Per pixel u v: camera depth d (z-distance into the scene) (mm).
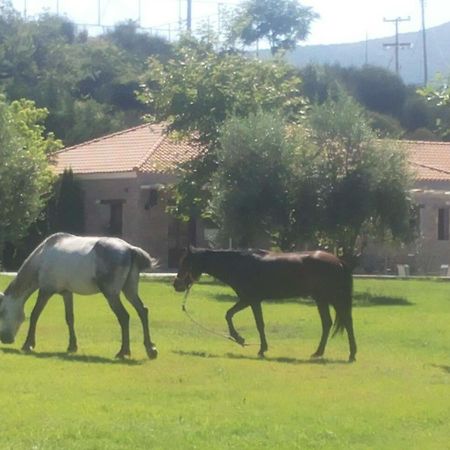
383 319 30781
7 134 48188
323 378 18266
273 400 15586
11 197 48000
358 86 99688
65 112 79375
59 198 55000
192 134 47094
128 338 20625
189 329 26875
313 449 12523
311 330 27328
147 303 33625
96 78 91375
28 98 79375
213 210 40969
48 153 56906
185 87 46188
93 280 20766
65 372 18062
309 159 39656
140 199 54812
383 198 40000
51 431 13023
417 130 90438
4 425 13328
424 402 15789
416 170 44875
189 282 22656
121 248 20750
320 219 39344
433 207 58281
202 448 12336
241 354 21906
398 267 54188
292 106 46656
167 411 14461
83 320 28109
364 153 39594
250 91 46188
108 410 14445
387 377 18688
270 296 22109
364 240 41375
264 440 12820
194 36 48062
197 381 17328
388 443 12938
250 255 22266
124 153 57562
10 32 89312
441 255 58406
